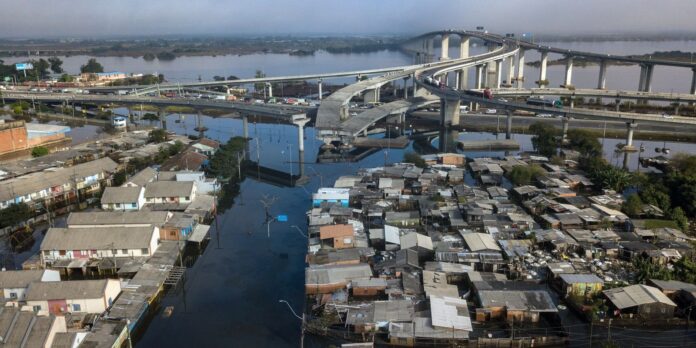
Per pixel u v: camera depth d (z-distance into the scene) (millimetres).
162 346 67812
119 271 81938
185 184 113938
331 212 104375
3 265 88812
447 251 87125
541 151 162250
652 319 69625
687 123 168125
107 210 106750
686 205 107875
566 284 75438
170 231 94562
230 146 152125
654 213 104562
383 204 112125
